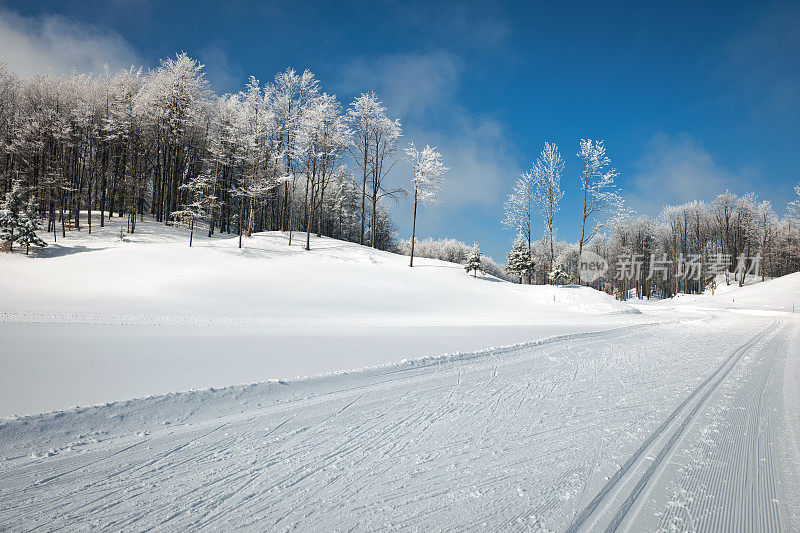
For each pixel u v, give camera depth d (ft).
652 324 57.06
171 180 138.51
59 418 12.82
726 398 18.63
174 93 137.08
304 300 72.23
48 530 8.25
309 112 122.01
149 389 16.22
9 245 97.30
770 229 190.29
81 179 136.87
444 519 8.88
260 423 14.43
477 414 16.12
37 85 127.13
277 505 9.41
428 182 109.19
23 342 25.03
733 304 130.21
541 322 56.54
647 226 208.64
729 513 9.12
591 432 14.20
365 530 8.46
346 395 17.93
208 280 80.28
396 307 72.64
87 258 92.38
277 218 191.72
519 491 10.11
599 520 8.82
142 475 10.62
